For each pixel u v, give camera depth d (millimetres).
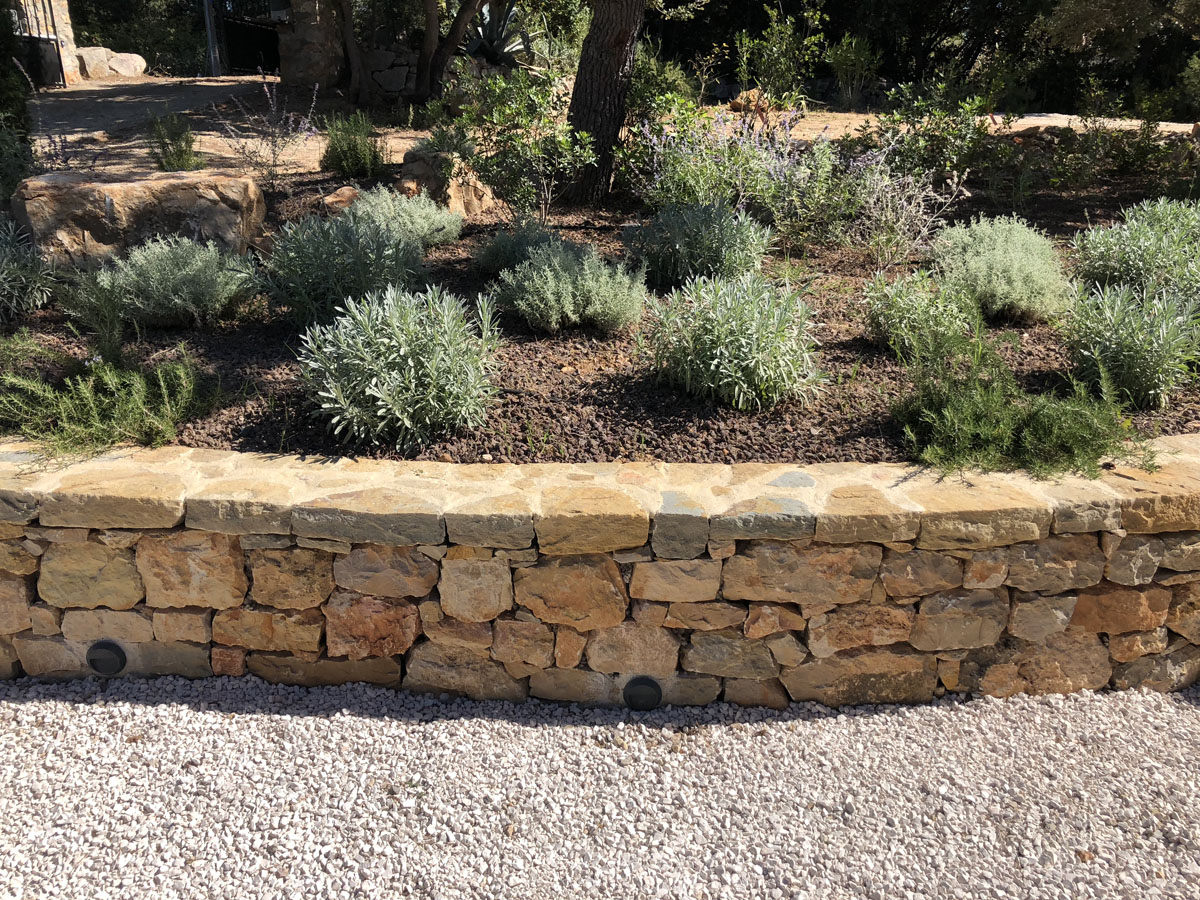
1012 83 12102
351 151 7914
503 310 5246
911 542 3186
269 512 3207
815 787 3035
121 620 3463
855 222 6625
